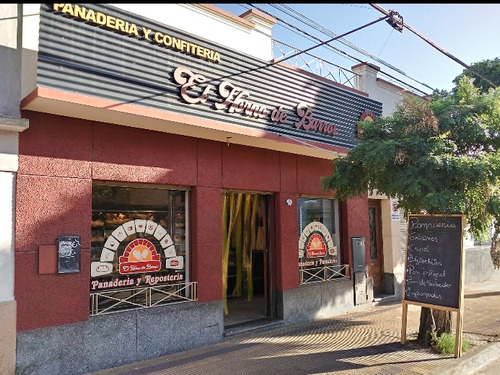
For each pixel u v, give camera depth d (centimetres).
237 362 569
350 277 929
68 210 543
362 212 979
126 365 565
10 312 485
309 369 536
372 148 611
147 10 619
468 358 571
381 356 581
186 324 640
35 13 517
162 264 648
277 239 805
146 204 642
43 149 529
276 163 809
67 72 498
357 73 1018
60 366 518
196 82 620
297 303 809
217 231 702
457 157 570
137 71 560
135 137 614
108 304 582
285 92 757
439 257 602
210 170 700
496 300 1040
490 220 623
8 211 498
